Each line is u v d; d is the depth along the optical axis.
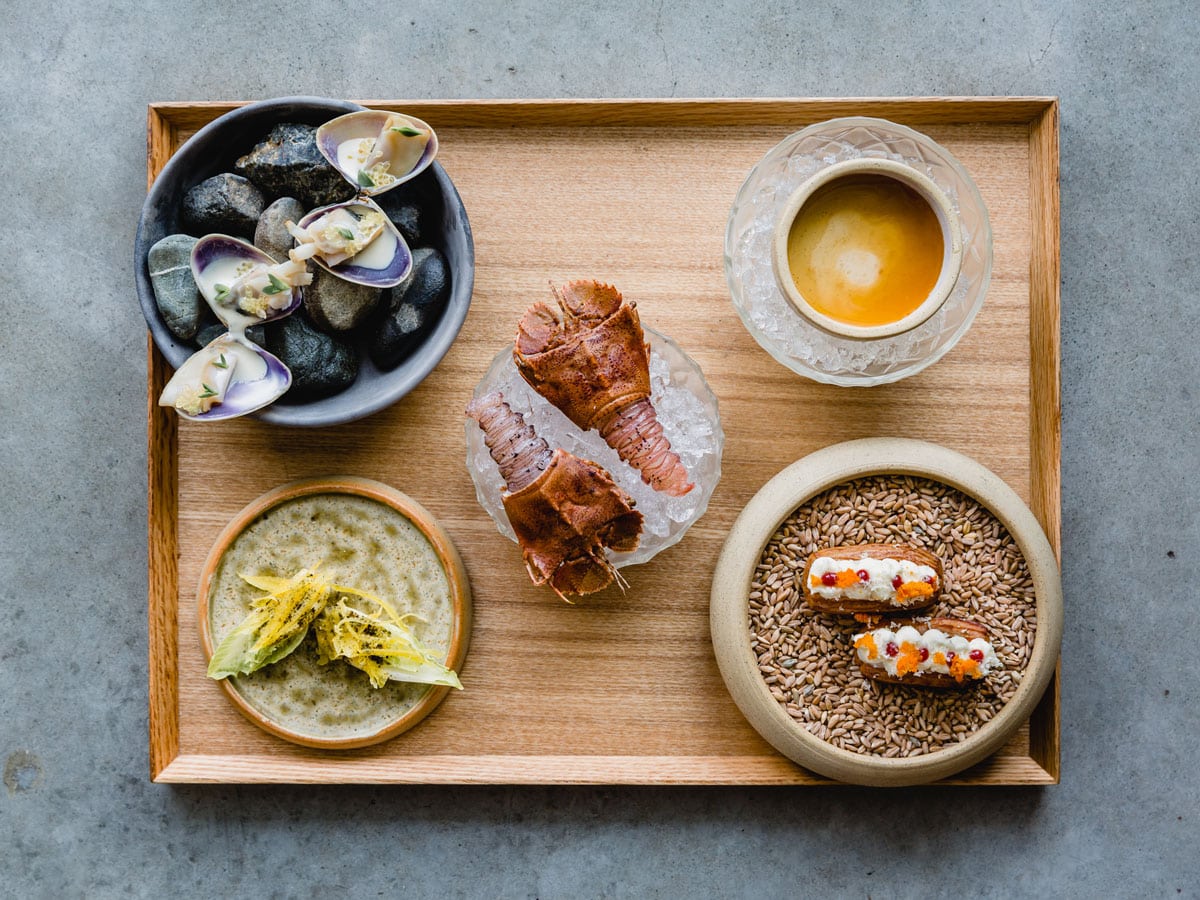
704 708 0.61
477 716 0.61
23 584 0.65
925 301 0.57
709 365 0.61
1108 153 0.65
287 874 0.65
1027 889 0.64
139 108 0.65
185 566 0.62
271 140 0.58
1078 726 0.65
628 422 0.56
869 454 0.58
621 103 0.60
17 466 0.65
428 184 0.59
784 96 0.64
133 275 0.65
